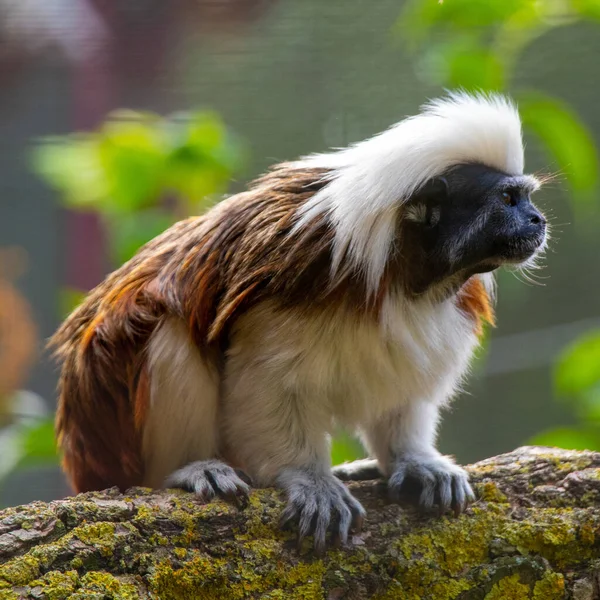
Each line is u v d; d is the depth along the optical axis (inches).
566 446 514.0
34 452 494.3
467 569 324.2
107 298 388.8
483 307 395.2
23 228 646.5
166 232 410.6
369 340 348.8
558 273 714.8
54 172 535.8
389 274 350.6
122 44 565.6
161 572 297.1
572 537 327.0
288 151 613.3
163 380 364.2
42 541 290.2
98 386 375.9
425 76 533.3
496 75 495.8
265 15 580.7
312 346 345.1
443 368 372.2
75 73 573.9
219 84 596.7
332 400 370.0
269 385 349.4
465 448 726.5
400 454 377.7
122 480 385.7
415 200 351.9
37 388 652.1
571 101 618.5
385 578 317.1
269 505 324.2
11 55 559.5
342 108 604.4
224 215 376.8
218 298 363.3
